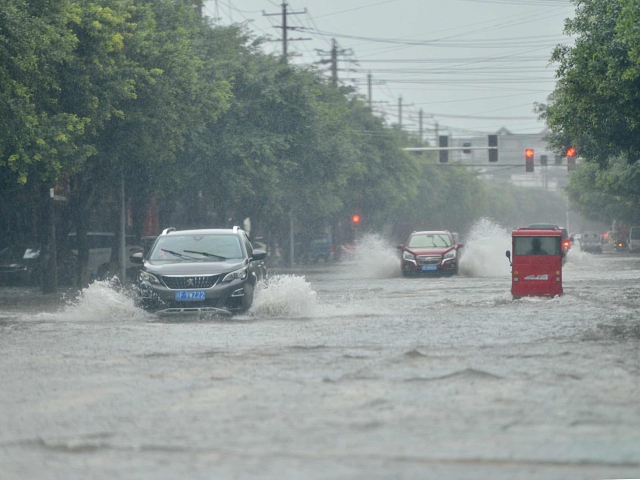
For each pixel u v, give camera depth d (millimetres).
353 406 24109
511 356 33656
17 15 62938
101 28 82812
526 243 68625
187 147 116312
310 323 48844
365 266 127625
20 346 39562
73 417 23406
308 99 131000
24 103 68562
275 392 26531
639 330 43062
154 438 20672
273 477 16984
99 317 55281
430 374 29422
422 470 17359
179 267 55969
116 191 112688
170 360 34219
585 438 20000
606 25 70500
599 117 73875
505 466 17609
